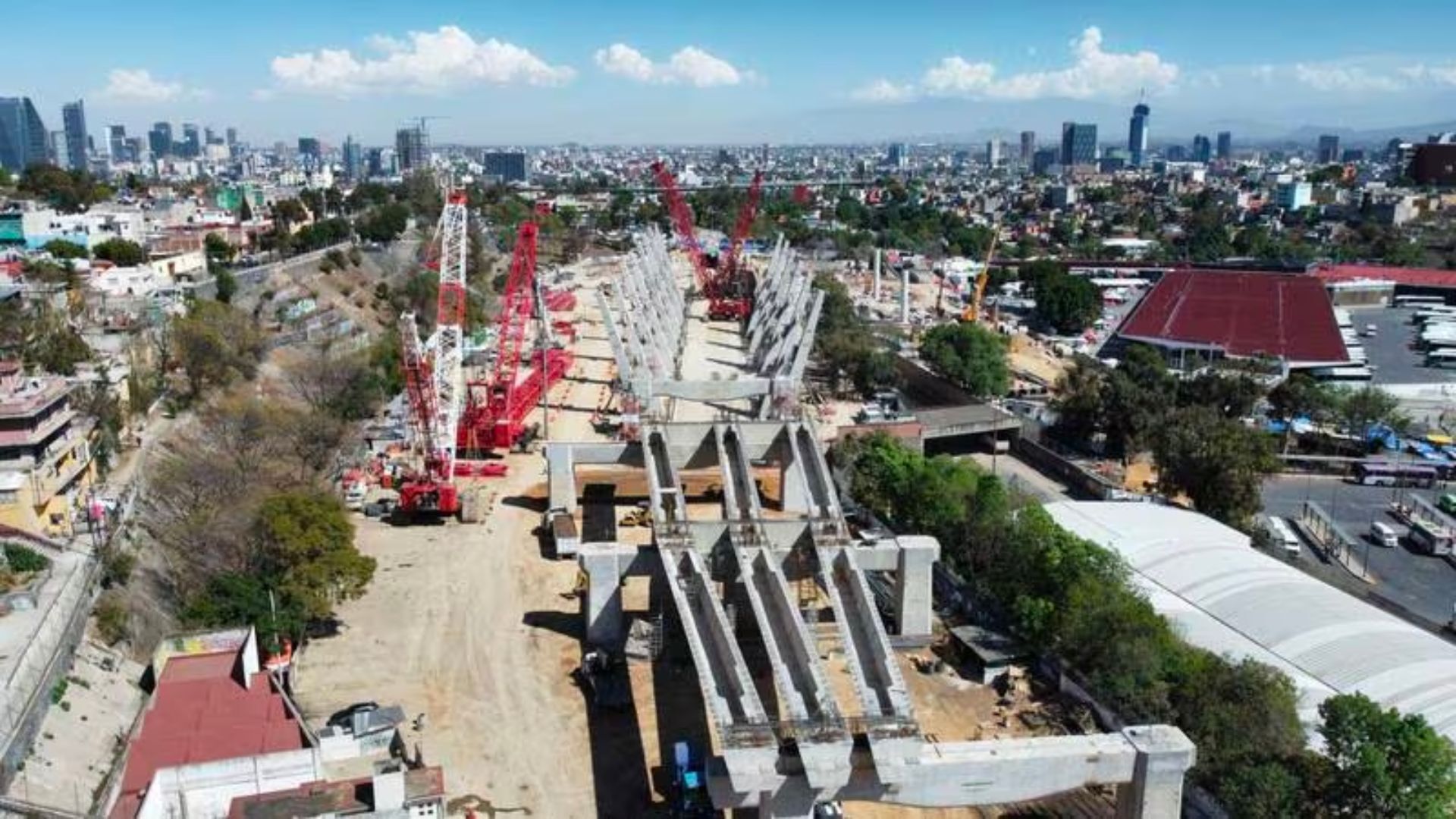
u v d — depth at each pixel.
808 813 65.62
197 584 94.56
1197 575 97.75
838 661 90.81
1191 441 127.81
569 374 199.12
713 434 117.25
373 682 85.88
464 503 122.44
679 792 70.50
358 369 168.00
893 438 132.88
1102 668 80.75
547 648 92.44
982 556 99.94
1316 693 77.62
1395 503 138.25
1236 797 64.00
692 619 81.00
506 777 73.38
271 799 59.62
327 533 92.19
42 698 70.88
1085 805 71.88
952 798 65.69
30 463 98.25
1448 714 72.88
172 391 143.25
